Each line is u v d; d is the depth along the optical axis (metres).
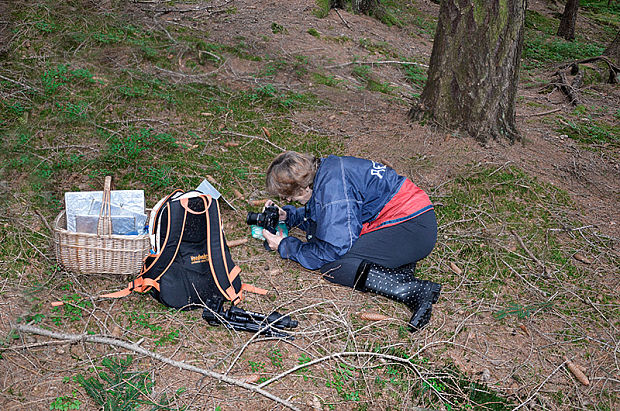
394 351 3.15
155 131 4.85
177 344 3.00
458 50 5.18
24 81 5.13
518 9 5.00
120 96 5.27
